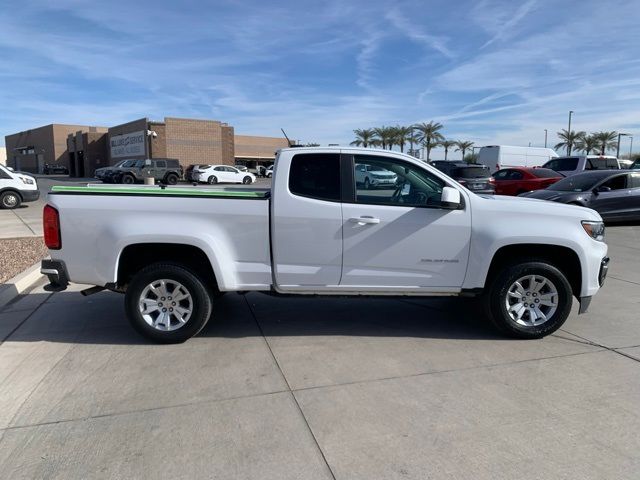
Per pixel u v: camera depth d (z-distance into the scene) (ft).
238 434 10.91
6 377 13.69
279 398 12.51
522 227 15.93
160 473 9.60
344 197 15.93
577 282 16.72
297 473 9.60
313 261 15.92
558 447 10.40
